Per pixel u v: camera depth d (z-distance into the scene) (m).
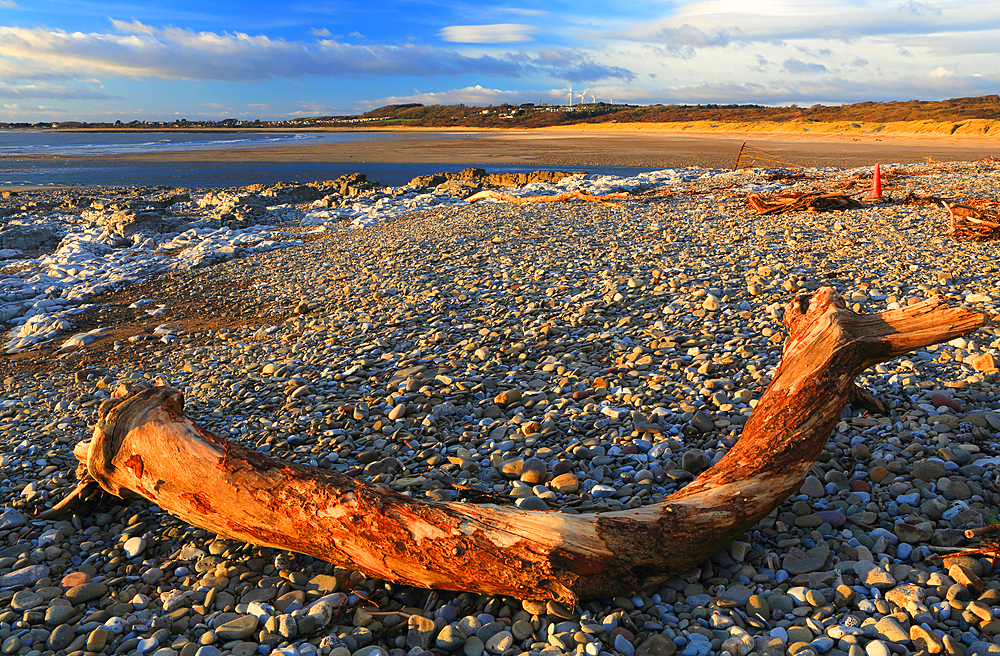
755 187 24.94
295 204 31.84
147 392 4.63
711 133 119.19
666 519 3.58
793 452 3.93
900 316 4.30
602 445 5.23
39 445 6.36
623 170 48.38
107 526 4.82
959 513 3.86
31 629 3.56
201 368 8.53
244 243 19.55
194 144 118.31
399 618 3.47
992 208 13.91
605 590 3.40
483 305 10.18
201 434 4.34
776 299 9.06
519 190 29.02
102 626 3.49
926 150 60.19
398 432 5.74
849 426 5.18
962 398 5.47
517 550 3.35
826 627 3.12
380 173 52.91
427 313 9.96
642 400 5.89
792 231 14.60
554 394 6.35
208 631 3.45
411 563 3.52
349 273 13.66
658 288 10.16
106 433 4.46
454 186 34.72
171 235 21.70
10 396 8.09
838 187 23.91
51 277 15.76
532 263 12.90
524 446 5.32
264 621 3.49
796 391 4.17
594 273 11.73
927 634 2.91
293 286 13.20
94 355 9.62
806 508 4.15
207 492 4.07
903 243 12.67
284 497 3.87
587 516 3.53
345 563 3.77
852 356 4.22
